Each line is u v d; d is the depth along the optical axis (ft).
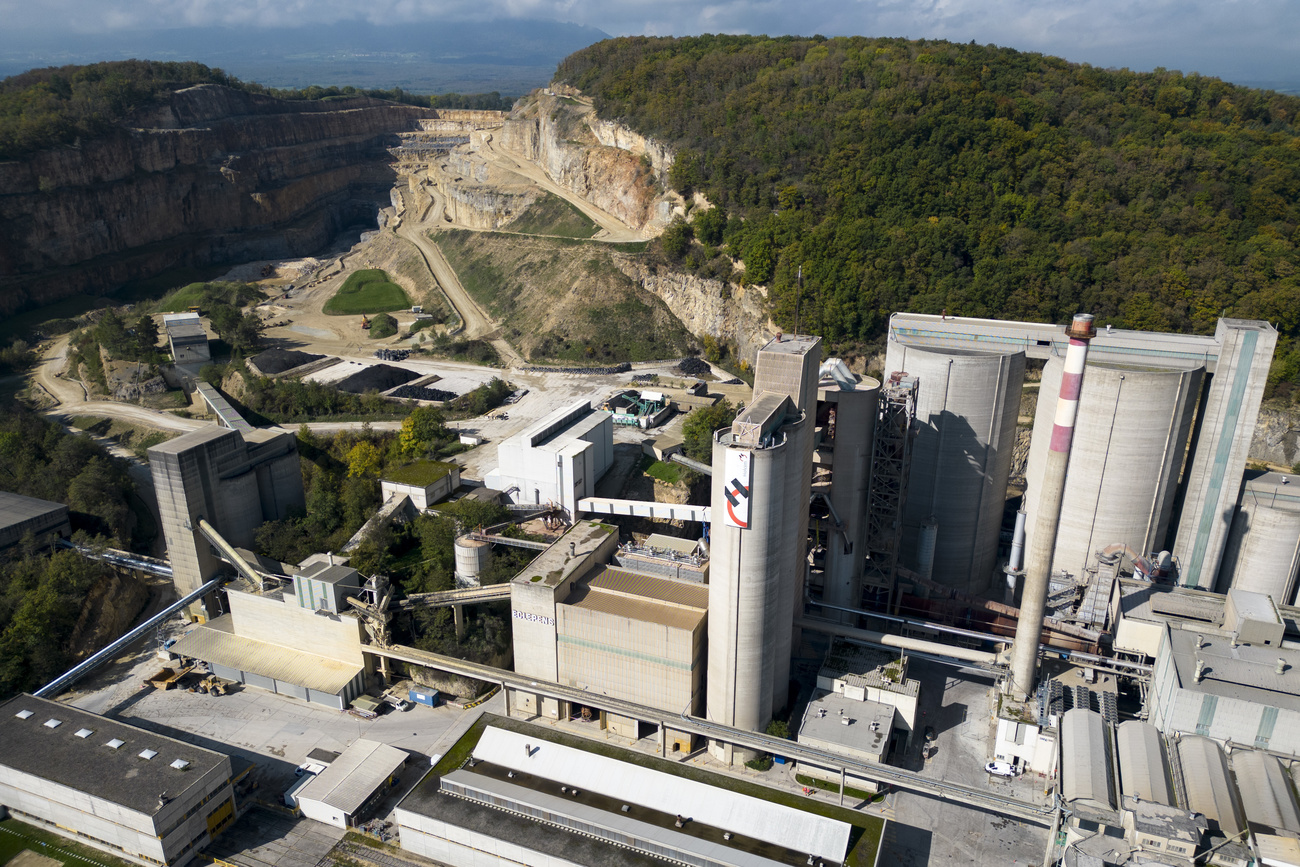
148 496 623.36
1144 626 408.87
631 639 392.88
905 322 541.75
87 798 333.42
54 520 536.42
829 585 473.26
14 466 622.95
